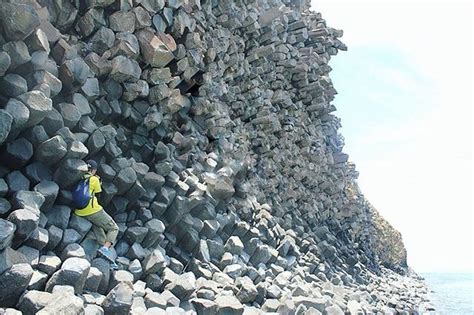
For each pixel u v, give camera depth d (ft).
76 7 28.35
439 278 253.65
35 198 21.45
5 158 22.02
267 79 56.34
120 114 31.42
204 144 42.24
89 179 24.52
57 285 19.79
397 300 62.44
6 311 16.84
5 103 21.75
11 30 21.79
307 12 70.13
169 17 34.76
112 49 29.86
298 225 56.24
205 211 35.78
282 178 57.00
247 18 50.14
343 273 55.67
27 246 20.57
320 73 65.10
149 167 33.58
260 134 53.72
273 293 33.22
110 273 23.99
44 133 23.09
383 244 100.53
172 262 29.73
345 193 75.36
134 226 28.68
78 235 23.54
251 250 39.70
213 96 44.65
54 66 24.94
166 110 35.78
